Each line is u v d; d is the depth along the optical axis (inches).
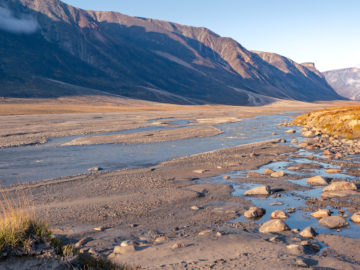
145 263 295.1
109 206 572.1
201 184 737.0
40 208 563.5
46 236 238.8
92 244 384.5
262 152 1199.6
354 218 452.1
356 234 398.9
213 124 2723.9
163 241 386.3
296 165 920.9
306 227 430.6
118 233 431.5
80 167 977.5
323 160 1002.7
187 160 1063.0
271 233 410.0
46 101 7741.1
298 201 578.6
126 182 768.3
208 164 986.1
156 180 784.9
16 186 743.7
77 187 725.3
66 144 1505.9
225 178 788.6
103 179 805.2
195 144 1480.1
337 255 323.0
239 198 614.9
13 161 1083.9
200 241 369.4
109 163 1039.0
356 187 633.0
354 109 2219.5
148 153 1237.7
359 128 1625.2
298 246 332.8
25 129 2257.6
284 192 646.5
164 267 273.9
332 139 1553.9
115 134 1907.0
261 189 641.0
